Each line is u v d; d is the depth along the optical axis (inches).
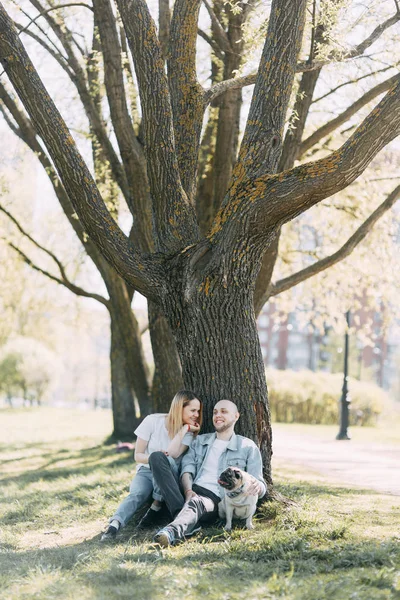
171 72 353.7
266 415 317.4
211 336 310.3
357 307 796.0
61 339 2009.1
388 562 230.7
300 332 4045.3
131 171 477.7
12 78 307.0
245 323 313.7
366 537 269.0
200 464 301.6
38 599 204.8
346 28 441.1
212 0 474.9
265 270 493.4
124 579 222.1
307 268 513.7
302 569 231.3
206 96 352.5
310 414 1362.0
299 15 309.9
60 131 310.0
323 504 334.6
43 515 362.0
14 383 2251.5
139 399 692.7
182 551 260.5
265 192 294.8
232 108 482.6
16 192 719.7
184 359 319.0
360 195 669.9
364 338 799.1
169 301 316.2
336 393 1360.7
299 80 486.6
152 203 336.2
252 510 282.0
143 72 321.1
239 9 421.7
